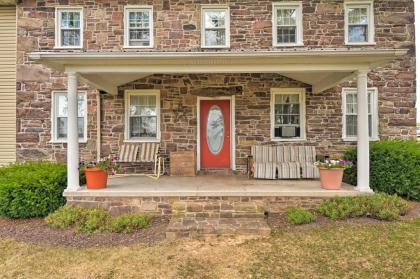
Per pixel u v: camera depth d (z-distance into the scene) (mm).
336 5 8102
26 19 8188
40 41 8203
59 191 5652
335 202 5293
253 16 8172
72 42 8297
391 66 8062
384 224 4770
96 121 8164
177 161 7777
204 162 8336
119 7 8195
